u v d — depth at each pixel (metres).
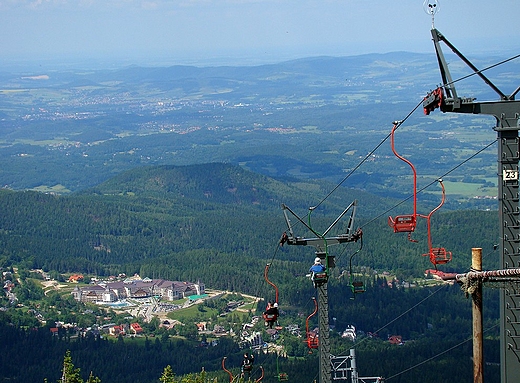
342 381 77.88
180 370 119.62
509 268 21.42
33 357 127.38
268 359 113.38
